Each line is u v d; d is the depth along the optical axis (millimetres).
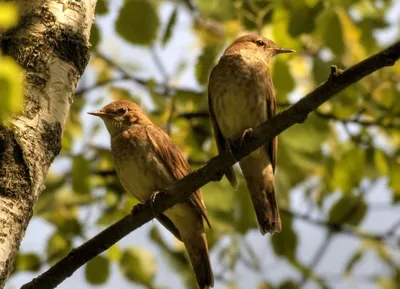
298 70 11672
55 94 6340
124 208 11047
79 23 6723
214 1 9641
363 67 6387
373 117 11680
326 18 10008
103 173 11719
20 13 6562
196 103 11289
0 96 3799
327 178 12195
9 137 5965
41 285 6836
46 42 6465
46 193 10852
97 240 7035
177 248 11594
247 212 10031
